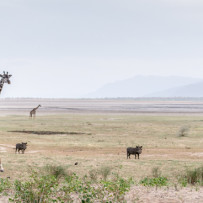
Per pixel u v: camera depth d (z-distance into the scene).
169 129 122.56
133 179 38.12
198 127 129.12
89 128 125.19
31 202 21.44
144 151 72.12
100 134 106.62
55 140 90.44
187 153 69.38
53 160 52.56
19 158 52.56
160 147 78.88
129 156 61.06
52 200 21.02
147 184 28.44
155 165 50.69
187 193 24.88
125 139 93.75
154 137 99.50
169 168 48.09
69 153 68.38
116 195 22.59
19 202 21.44
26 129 119.75
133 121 159.75
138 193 24.64
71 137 97.56
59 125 136.75
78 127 128.50
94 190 23.44
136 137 99.00
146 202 22.14
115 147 78.69
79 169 44.00
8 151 69.69
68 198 22.22
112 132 112.56
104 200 21.80
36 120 163.25
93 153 69.00
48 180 24.44
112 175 40.34
